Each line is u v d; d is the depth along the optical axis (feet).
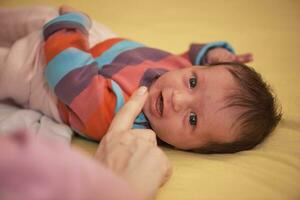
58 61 3.07
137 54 3.55
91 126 3.02
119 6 5.23
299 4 5.47
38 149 1.03
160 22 4.97
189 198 2.38
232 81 3.14
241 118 3.01
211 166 2.70
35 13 3.78
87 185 1.10
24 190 0.97
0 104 3.50
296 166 2.75
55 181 1.02
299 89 3.67
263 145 3.05
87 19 3.58
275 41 4.64
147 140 2.30
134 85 3.21
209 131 3.03
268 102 3.18
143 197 1.94
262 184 2.56
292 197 2.50
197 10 5.29
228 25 4.99
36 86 3.32
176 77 3.17
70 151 1.14
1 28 3.85
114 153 2.18
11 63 3.34
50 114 3.32
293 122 3.25
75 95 2.98
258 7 5.42
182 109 3.02
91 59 3.17
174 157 2.90
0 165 0.97
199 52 4.06
